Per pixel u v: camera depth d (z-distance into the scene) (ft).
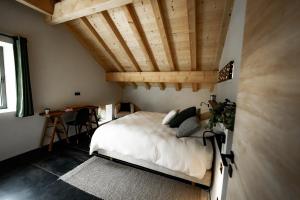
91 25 10.99
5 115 8.48
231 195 2.91
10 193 6.42
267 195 1.57
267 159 1.65
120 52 13.07
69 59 12.10
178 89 16.22
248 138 2.31
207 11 8.25
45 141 10.71
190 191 6.83
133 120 10.60
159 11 8.50
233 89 6.06
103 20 10.06
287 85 1.41
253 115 2.20
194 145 6.90
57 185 6.97
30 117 9.66
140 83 17.44
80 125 12.35
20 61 8.52
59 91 11.44
